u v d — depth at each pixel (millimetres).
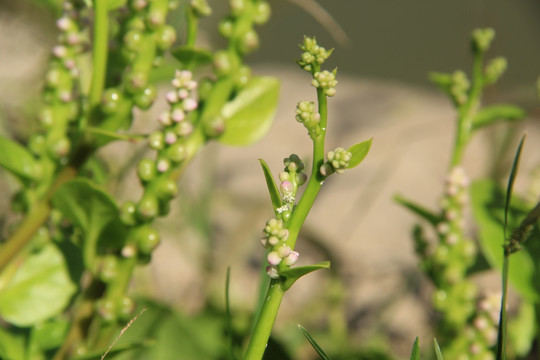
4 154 630
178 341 729
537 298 657
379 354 777
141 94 621
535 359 777
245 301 859
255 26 905
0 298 649
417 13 2705
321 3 2730
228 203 939
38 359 654
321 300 856
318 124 562
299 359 820
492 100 816
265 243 564
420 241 697
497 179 805
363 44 2656
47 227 649
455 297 688
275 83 656
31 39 816
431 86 2498
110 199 614
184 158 619
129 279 629
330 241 864
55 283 655
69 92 639
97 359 623
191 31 628
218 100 639
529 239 666
